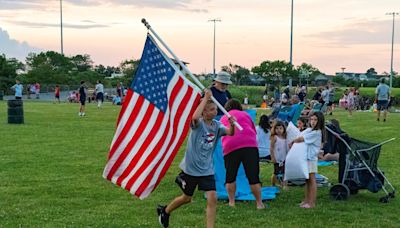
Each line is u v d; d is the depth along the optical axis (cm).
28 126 2003
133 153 631
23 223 691
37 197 841
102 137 1667
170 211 667
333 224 711
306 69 6600
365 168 850
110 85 6944
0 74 6047
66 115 2642
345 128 2103
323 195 889
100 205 798
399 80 8738
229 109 812
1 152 1310
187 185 637
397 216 757
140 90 639
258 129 1138
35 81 6719
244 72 7806
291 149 811
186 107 627
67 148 1401
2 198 829
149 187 625
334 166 1179
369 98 4584
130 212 758
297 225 703
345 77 9481
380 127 2152
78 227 677
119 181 630
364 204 827
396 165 1190
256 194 790
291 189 938
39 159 1209
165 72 643
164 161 627
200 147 627
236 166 796
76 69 8312
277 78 6281
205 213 755
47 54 7981
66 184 941
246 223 709
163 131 630
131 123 636
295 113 1260
